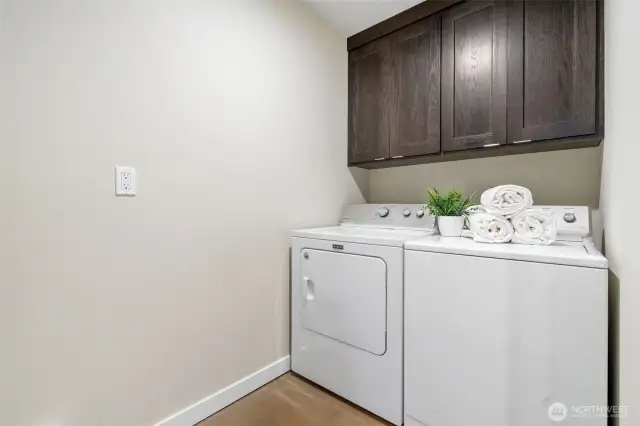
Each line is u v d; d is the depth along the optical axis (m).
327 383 1.63
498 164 1.93
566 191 1.71
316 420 1.43
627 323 0.90
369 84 2.17
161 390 1.30
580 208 1.42
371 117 2.16
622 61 0.96
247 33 1.63
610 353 1.08
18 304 0.96
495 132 1.61
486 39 1.64
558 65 1.44
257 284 1.69
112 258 1.16
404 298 1.35
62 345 1.05
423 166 2.24
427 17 1.87
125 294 1.19
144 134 1.24
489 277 1.12
